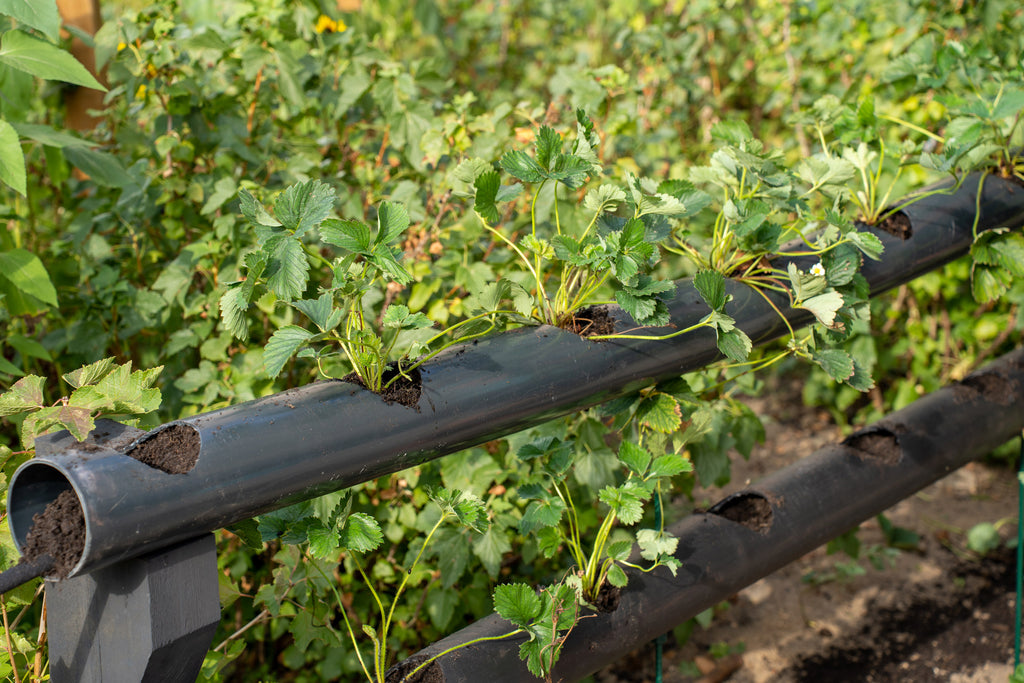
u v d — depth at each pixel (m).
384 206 1.21
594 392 1.38
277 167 2.50
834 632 2.60
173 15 2.60
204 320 2.30
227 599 1.63
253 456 1.04
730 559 1.65
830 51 3.72
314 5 2.81
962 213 1.84
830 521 1.80
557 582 1.54
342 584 2.08
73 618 1.06
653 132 3.13
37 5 1.51
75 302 2.39
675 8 4.20
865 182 1.77
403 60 5.01
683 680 2.41
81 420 1.05
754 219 1.46
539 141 1.32
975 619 2.63
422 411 1.19
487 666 1.32
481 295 1.40
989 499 3.21
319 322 1.14
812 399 3.60
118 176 2.14
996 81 2.21
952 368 3.46
